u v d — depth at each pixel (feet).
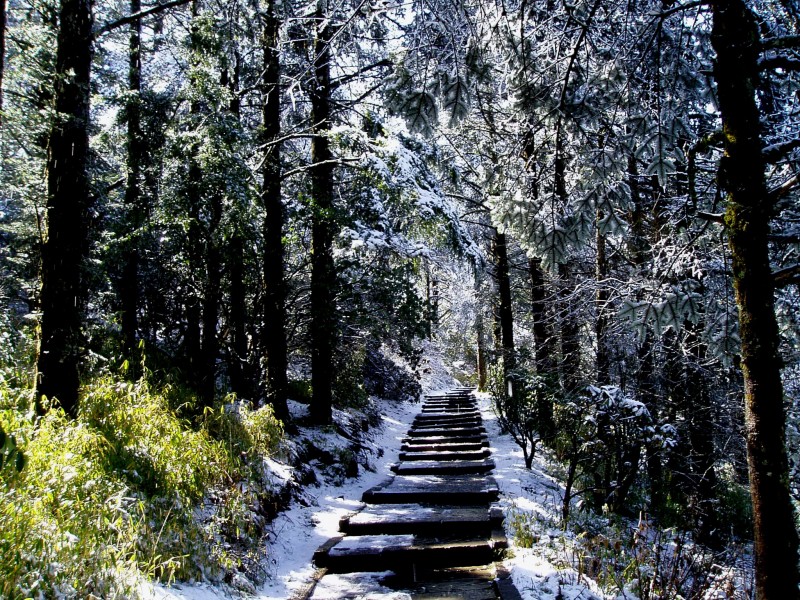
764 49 9.51
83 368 20.54
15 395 16.58
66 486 11.82
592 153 13.64
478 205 44.19
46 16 19.54
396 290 34.45
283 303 31.32
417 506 23.39
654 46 12.68
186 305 28.02
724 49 9.62
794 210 15.47
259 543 17.08
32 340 21.68
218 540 15.25
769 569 8.75
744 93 9.47
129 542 11.60
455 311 84.64
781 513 8.77
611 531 21.31
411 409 60.54
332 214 31.24
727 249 14.53
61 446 13.47
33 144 22.11
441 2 10.95
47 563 9.46
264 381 31.40
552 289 37.52
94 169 23.90
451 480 28.17
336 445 30.30
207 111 24.31
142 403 17.66
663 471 30.27
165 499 14.38
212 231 23.06
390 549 17.58
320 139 33.22
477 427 45.27
